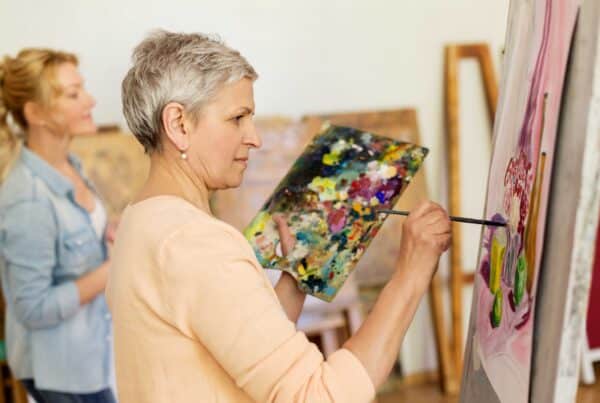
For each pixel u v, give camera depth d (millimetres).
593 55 739
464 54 2982
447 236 1033
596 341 2777
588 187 747
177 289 891
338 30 2883
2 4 2553
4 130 2219
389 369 956
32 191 2146
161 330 918
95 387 2266
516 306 957
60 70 2223
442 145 3055
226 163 1003
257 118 2789
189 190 1008
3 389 2578
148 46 1002
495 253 1105
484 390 1121
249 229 1402
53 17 2602
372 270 2873
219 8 2748
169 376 927
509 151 1084
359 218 1313
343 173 1400
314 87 2893
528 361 888
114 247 1015
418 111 3014
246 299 875
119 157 2617
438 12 2977
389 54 2951
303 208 1382
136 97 987
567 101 809
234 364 873
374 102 2963
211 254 892
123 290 947
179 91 953
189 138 980
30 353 2229
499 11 3045
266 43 2814
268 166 2750
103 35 2656
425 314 3086
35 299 2119
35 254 2121
